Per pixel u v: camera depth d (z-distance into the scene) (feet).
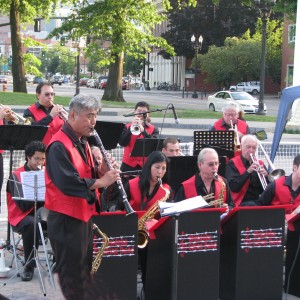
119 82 116.78
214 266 19.60
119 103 105.19
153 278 19.86
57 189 17.02
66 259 17.25
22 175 21.07
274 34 186.80
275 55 185.26
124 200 18.47
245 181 24.88
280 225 20.35
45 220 21.45
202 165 21.89
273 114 114.21
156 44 113.50
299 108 65.77
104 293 18.42
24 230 22.12
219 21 209.05
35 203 20.67
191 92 223.10
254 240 20.11
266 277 20.35
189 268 19.30
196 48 185.57
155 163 21.31
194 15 209.15
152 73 282.56
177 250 19.04
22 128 23.59
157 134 31.76
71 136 16.92
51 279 20.29
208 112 95.40
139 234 19.95
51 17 115.65
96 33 107.76
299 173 22.44
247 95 114.32
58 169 16.53
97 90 208.33
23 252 23.40
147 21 111.14
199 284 19.47
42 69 333.42
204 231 19.35
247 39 191.42
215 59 184.34
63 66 330.95
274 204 22.99
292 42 146.61
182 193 22.06
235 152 28.22
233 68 182.60
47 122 26.08
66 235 17.11
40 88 28.40
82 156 17.10
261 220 20.11
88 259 17.88
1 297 10.55
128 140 30.30
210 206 21.15
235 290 20.04
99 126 26.12
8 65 281.54
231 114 32.19
